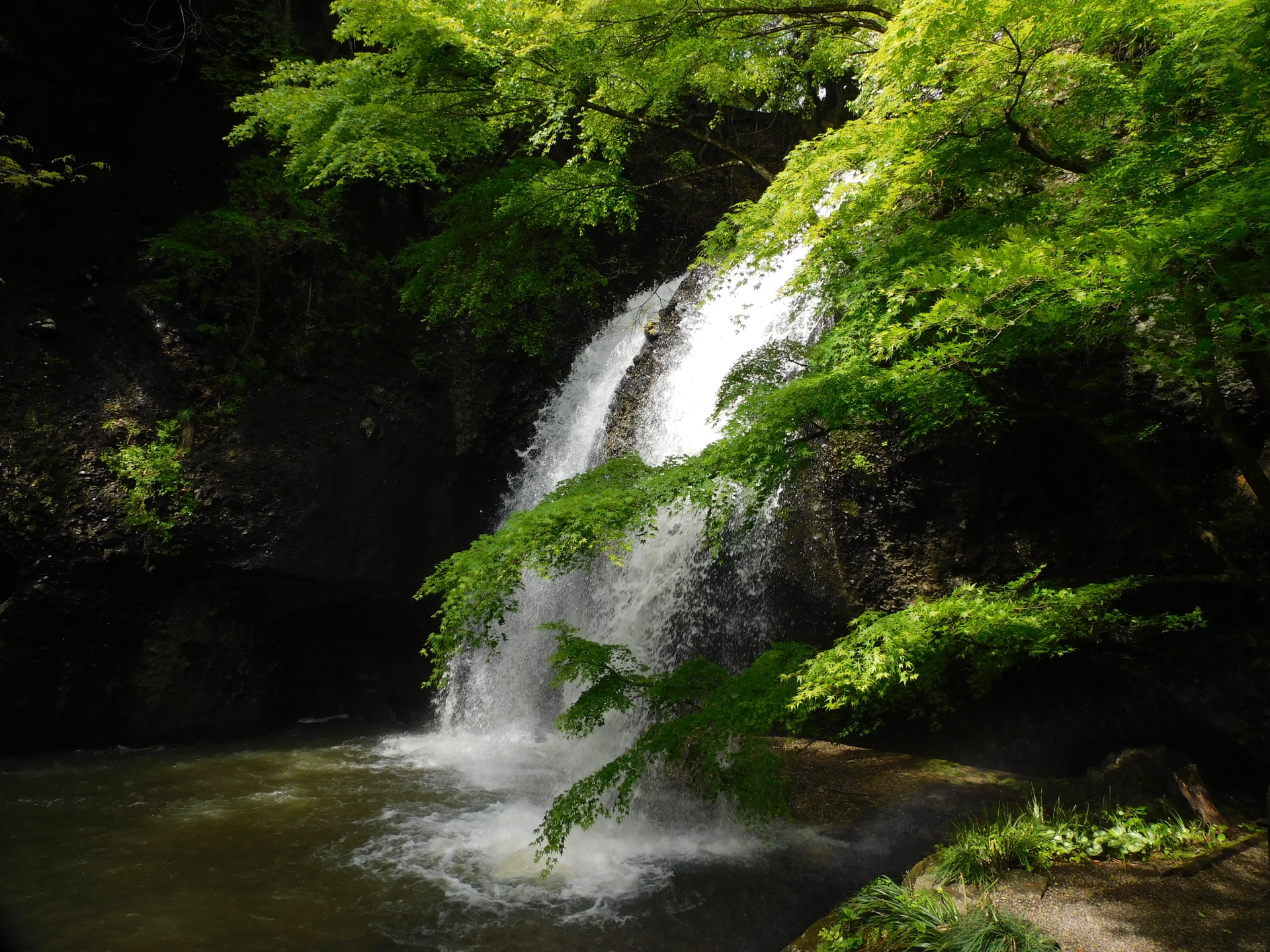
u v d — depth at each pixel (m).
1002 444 8.73
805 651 6.77
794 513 9.93
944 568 9.03
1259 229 3.98
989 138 5.61
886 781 8.78
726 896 7.13
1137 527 7.91
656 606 11.71
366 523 13.30
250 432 12.62
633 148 18.81
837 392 5.68
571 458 15.16
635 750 6.62
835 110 15.48
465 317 15.76
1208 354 4.94
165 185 13.30
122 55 13.09
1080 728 8.50
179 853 8.07
